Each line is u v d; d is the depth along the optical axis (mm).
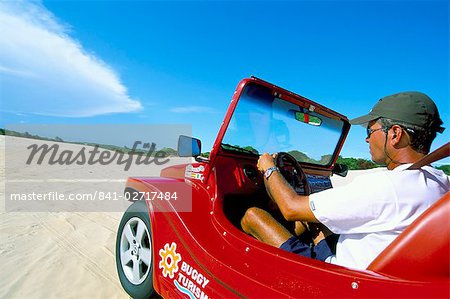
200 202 2223
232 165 2416
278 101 2604
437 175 1454
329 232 2289
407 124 1419
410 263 1131
